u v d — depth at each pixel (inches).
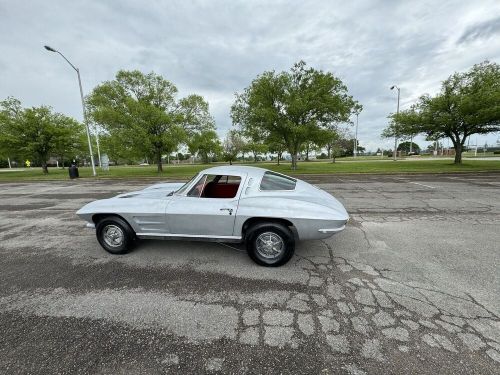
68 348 82.6
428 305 100.7
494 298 104.5
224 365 75.0
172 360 77.2
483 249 155.3
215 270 133.7
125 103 876.0
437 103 794.2
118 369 74.3
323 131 799.1
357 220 226.1
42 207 315.6
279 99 802.2
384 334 85.7
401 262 139.3
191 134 992.2
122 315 98.6
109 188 502.6
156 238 151.0
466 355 76.0
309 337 85.2
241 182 144.2
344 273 128.3
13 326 93.5
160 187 196.1
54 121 1090.1
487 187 398.3
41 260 151.0
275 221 136.2
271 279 123.7
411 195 345.7
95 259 150.6
